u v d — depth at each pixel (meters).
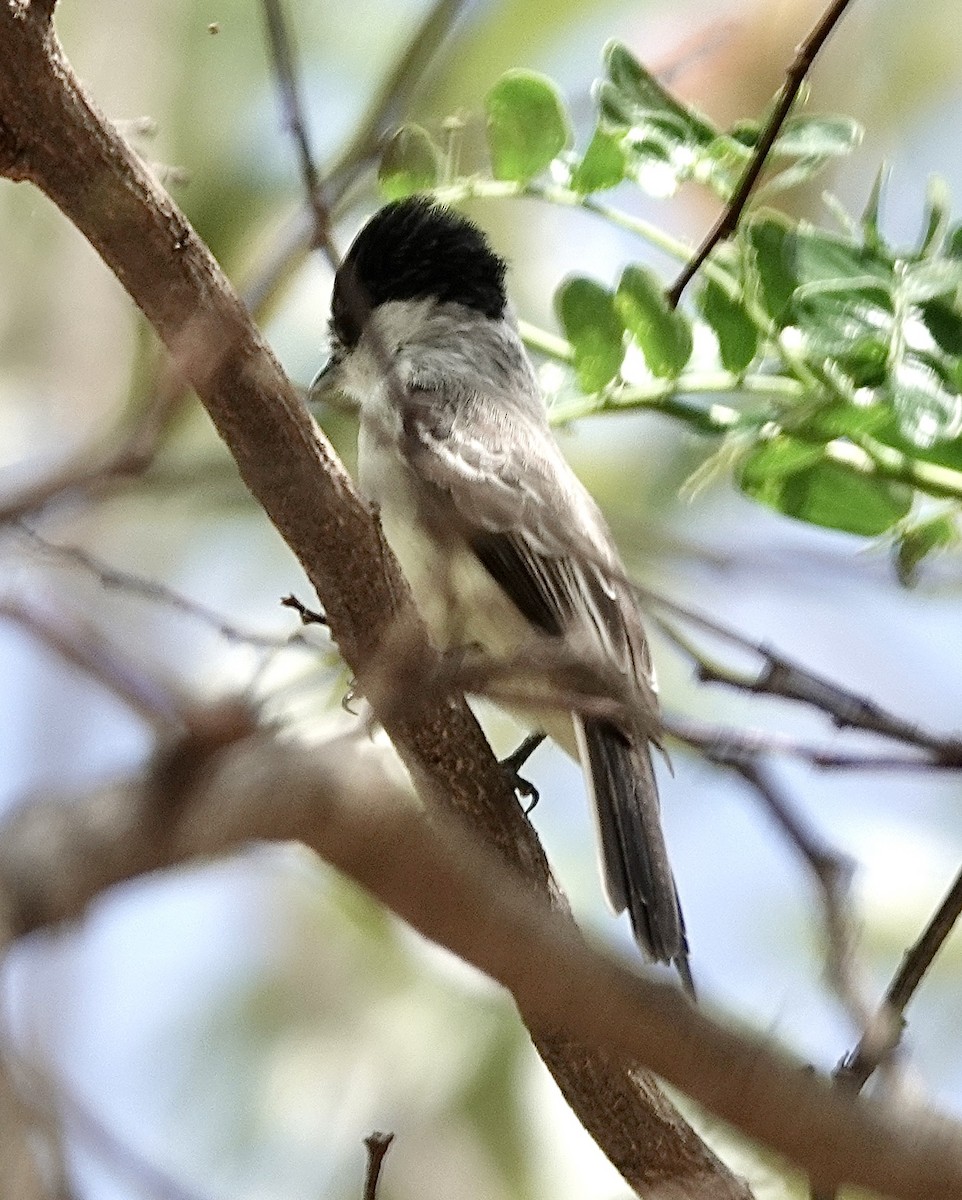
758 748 5.11
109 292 9.50
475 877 3.02
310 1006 10.94
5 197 9.73
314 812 2.81
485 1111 10.34
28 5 5.25
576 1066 6.29
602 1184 10.05
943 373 6.53
